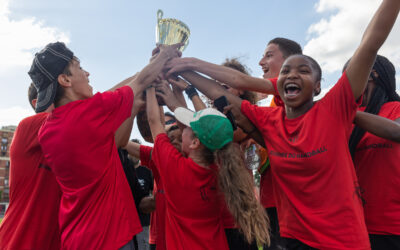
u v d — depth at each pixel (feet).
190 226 5.86
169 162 6.07
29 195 6.04
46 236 5.96
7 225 5.91
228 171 5.76
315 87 6.45
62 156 5.32
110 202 5.49
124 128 7.32
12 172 6.17
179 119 6.67
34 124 6.24
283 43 9.63
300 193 5.92
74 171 5.35
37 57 5.87
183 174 5.89
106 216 5.35
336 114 5.79
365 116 6.20
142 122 9.04
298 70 6.19
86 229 5.19
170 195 6.02
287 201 6.18
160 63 7.47
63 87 6.04
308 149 5.77
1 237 5.83
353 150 7.04
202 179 5.93
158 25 8.39
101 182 5.49
